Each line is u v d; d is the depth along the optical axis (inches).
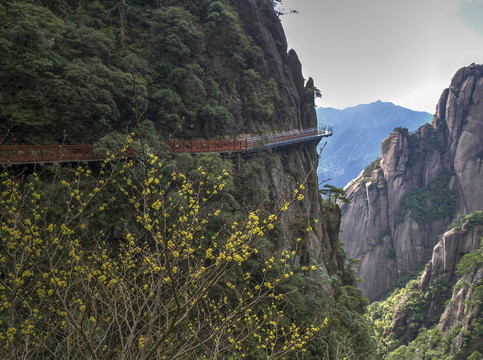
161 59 1330.0
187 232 191.5
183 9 1598.2
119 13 1358.3
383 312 4207.7
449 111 5467.5
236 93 1731.1
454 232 3875.5
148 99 1177.4
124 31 1325.0
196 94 1391.5
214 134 1466.5
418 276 4534.9
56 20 1045.2
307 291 1147.9
